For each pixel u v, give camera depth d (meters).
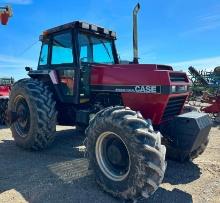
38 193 3.57
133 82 4.27
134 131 3.24
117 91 4.48
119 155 3.53
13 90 5.61
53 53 5.72
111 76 4.57
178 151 4.45
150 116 4.16
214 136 7.03
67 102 5.43
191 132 3.95
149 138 3.19
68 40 5.38
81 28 5.31
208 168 4.49
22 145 5.42
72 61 5.29
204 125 4.04
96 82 4.81
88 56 5.47
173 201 3.38
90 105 5.13
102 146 3.71
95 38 5.65
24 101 5.49
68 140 6.24
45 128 5.05
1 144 5.95
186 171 4.35
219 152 5.45
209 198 3.47
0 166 4.55
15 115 5.58
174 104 4.34
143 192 3.17
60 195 3.52
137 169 3.18
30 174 4.20
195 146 4.07
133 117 3.38
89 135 3.78
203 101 9.97
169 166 4.55
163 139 4.30
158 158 3.12
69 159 4.91
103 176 3.61
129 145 3.26
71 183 3.87
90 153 3.78
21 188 3.71
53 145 5.83
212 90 11.36
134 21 5.04
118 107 3.66
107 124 3.52
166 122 4.17
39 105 5.05
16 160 4.85
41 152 5.33
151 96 4.08
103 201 3.38
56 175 4.16
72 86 5.31
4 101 8.23
